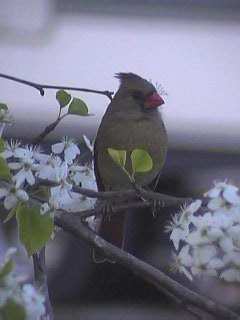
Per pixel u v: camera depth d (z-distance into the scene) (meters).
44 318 0.54
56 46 1.66
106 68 1.66
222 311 0.56
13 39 1.65
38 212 0.56
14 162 0.59
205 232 0.55
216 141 1.63
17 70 1.64
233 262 0.54
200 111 1.65
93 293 1.46
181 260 0.55
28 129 1.55
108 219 0.82
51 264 1.45
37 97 1.59
